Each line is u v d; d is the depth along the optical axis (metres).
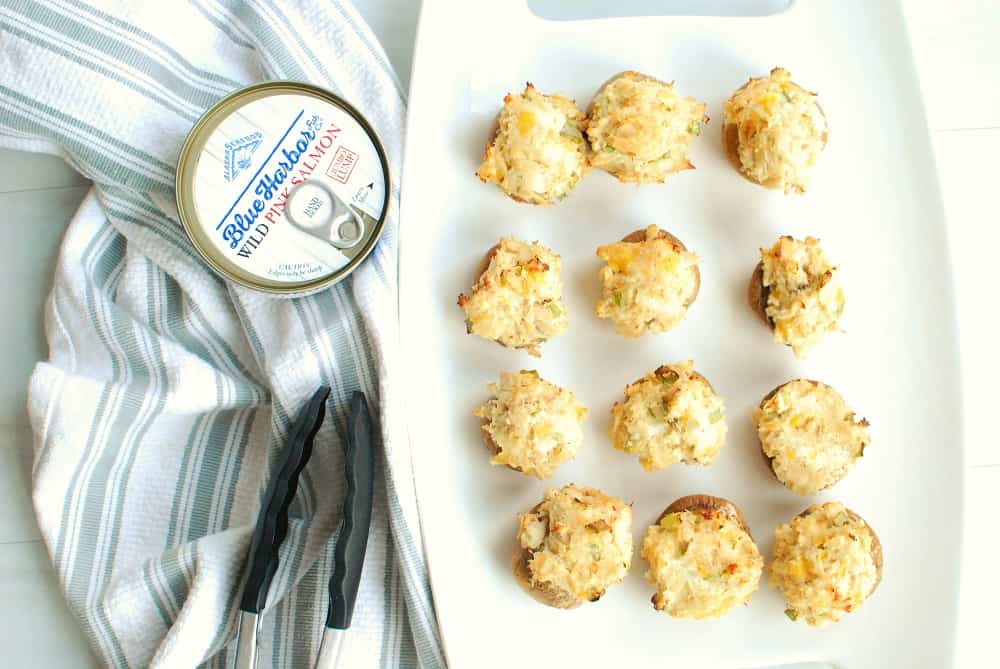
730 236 0.53
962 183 0.55
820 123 0.52
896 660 0.51
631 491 0.52
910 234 0.53
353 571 0.48
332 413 0.51
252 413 0.53
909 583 0.51
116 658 0.51
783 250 0.51
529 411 0.50
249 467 0.53
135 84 0.51
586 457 0.52
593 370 0.52
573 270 0.53
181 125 0.52
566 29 0.53
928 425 0.52
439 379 0.52
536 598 0.50
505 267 0.51
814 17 0.54
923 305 0.53
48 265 0.54
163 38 0.51
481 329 0.51
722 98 0.54
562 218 0.53
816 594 0.49
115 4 0.51
